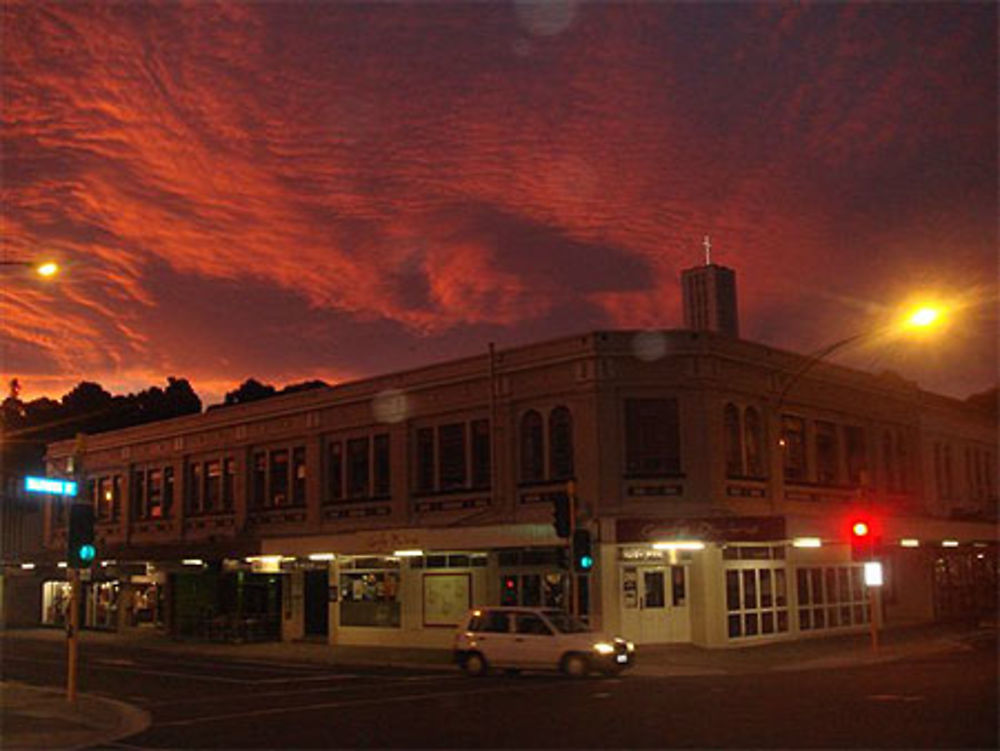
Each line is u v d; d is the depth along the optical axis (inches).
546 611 986.7
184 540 1731.1
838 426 1496.1
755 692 785.6
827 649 1185.4
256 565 1526.8
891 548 1668.3
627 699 759.7
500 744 565.3
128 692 914.7
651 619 1198.3
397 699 802.8
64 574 2003.0
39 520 2089.1
